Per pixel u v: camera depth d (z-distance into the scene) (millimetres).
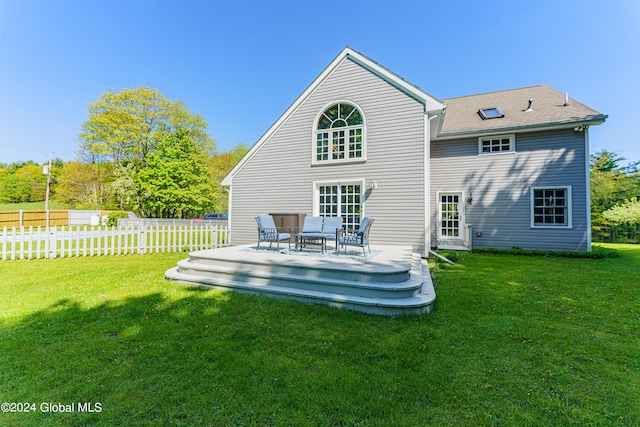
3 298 4512
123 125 26328
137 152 27969
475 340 3195
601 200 17984
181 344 3029
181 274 5844
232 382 2369
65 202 31312
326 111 10211
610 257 9078
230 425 1901
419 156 8820
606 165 20312
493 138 10867
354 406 2086
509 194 10570
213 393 2219
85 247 8820
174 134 27625
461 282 5801
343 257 6211
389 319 3820
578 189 9734
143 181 25797
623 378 2473
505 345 3080
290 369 2574
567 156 9891
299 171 10461
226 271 5422
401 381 2398
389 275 4531
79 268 6922
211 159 35688
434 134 10992
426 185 8727
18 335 3188
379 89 9383
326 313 4023
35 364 2607
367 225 6945
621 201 17531
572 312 4086
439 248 10781
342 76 9938
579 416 2002
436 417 1980
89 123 26781
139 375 2463
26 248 10273
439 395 2211
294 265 5121
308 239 8453
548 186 10086
